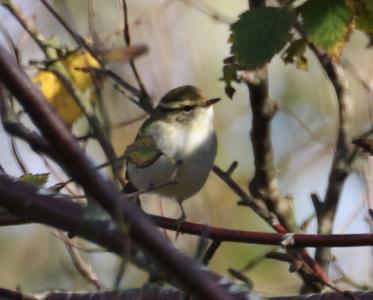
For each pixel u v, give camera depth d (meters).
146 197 14.34
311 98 16.06
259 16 7.16
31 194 4.06
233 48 7.11
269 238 7.39
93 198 3.95
